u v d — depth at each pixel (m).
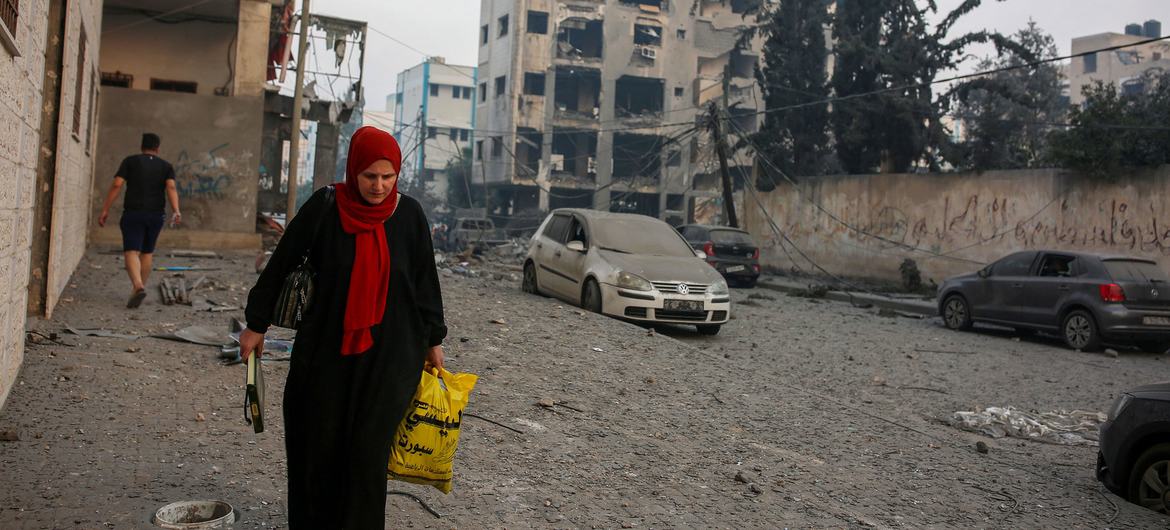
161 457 4.52
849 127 29.36
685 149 57.62
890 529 4.66
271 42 25.39
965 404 9.07
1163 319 13.16
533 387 7.40
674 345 10.31
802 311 17.97
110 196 9.27
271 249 20.19
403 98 86.38
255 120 20.27
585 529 4.16
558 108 58.03
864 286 25.88
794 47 33.44
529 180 56.47
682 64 60.06
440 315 3.23
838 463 6.02
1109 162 19.56
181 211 19.80
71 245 11.22
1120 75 74.44
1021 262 15.01
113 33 21.64
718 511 4.66
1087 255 14.00
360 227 3.00
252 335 3.04
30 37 5.20
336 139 24.16
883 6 30.03
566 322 11.17
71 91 8.96
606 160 58.00
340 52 23.34
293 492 3.04
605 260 12.71
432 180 77.38
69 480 4.04
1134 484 5.67
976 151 27.33
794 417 7.34
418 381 3.10
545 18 59.09
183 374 6.52
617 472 5.21
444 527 3.94
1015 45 28.59
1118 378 11.07
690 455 5.80
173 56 21.95
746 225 32.44
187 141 19.83
